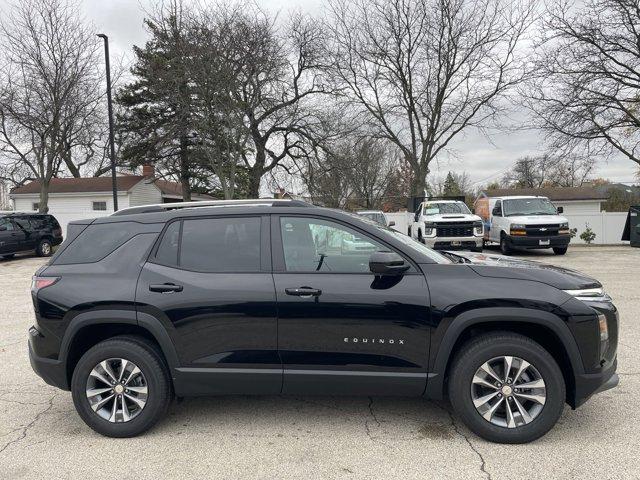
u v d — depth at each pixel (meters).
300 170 27.23
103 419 3.66
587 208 42.16
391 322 3.42
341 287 3.48
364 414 3.99
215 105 19.84
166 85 20.56
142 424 3.62
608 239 22.58
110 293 3.63
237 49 19.44
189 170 28.56
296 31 24.61
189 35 19.31
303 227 3.69
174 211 3.86
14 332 7.10
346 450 3.38
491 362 3.40
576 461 3.13
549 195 43.28
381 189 48.66
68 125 23.58
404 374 3.44
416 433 3.62
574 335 3.31
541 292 3.35
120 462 3.28
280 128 25.80
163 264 3.70
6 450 3.49
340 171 26.16
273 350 3.52
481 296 3.35
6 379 5.07
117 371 3.70
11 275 14.05
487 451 3.30
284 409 4.13
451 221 15.09
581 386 3.33
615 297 8.36
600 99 18.66
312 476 3.04
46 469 3.20
